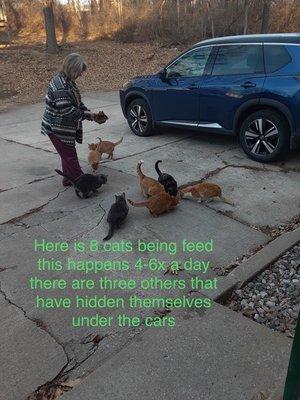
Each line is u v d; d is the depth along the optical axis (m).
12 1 21.09
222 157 6.64
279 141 6.00
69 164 5.50
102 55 16.77
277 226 4.58
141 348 2.92
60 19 20.44
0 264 4.02
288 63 5.81
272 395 2.53
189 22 17.95
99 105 11.23
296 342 2.00
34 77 14.37
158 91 7.32
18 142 8.19
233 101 6.27
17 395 2.65
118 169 6.32
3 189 5.79
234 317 3.19
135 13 18.81
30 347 3.02
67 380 2.74
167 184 5.14
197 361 2.79
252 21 17.38
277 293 3.53
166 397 2.55
